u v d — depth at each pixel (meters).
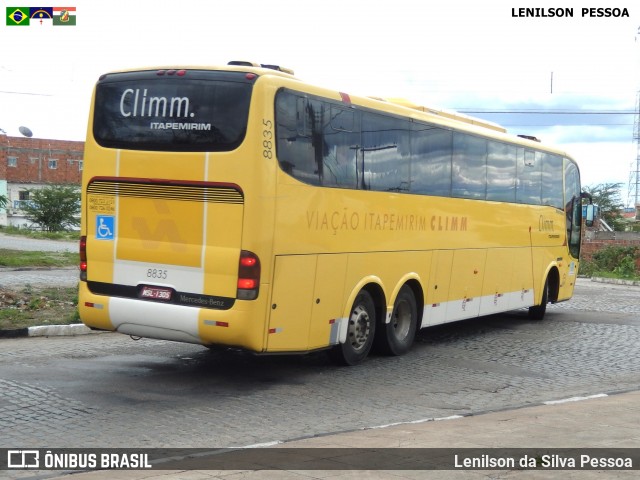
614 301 23.19
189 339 9.46
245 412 8.52
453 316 13.91
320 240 10.20
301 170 9.83
